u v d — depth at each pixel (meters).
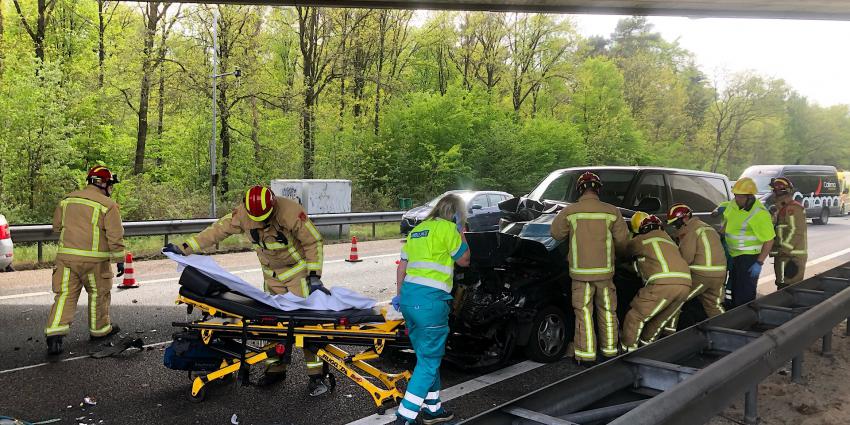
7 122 18.22
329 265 11.54
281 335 4.33
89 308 6.11
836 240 18.36
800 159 73.31
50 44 23.97
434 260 3.99
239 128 26.42
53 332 5.61
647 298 5.71
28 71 18.97
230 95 25.11
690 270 6.29
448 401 4.72
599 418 3.48
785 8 13.27
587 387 3.66
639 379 4.10
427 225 4.07
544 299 5.75
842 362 5.69
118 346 5.80
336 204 17.58
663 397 3.11
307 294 5.05
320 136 27.50
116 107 25.91
